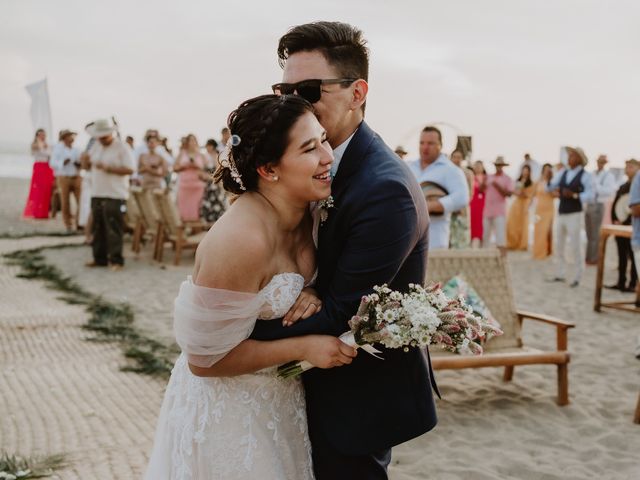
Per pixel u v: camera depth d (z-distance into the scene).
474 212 13.38
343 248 1.92
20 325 6.24
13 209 18.62
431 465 3.67
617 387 5.11
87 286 8.40
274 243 1.88
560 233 10.18
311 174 1.82
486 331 1.81
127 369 4.96
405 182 1.88
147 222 11.22
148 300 7.73
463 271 4.89
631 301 8.53
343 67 1.93
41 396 4.38
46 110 16.11
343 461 2.01
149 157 13.21
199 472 1.91
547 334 6.84
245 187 1.90
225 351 1.81
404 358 2.02
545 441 4.05
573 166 9.88
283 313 1.89
